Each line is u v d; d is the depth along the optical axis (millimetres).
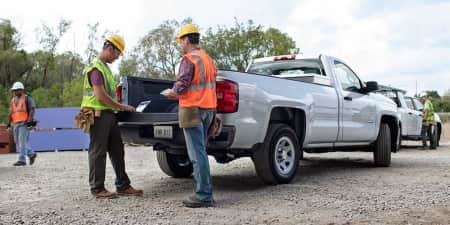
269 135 6945
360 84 9492
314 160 11367
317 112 7855
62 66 46781
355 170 9195
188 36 5789
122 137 6852
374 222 4945
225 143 6262
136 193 6516
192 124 5590
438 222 4949
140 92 6992
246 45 40094
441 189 6852
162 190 6965
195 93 5609
